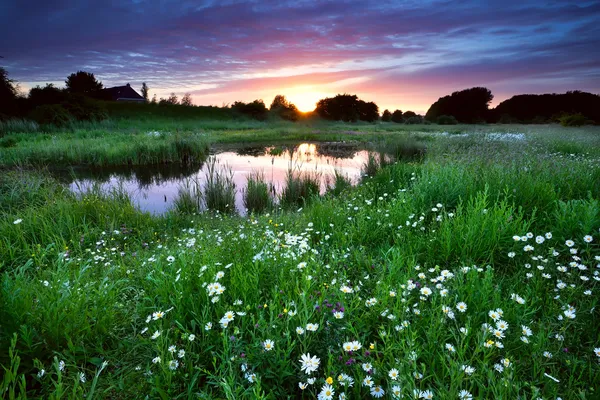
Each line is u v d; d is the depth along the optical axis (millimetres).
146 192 9180
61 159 13547
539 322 2379
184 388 1981
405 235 4020
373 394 1724
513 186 4922
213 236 4684
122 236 5000
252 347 2061
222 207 7648
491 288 2639
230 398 1686
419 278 2961
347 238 4207
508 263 3320
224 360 1947
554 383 1896
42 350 2158
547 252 3395
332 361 1996
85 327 2293
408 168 7934
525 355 2111
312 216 5152
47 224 4785
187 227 5930
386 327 2314
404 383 1755
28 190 7215
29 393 1932
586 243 3311
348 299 2664
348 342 2035
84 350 2166
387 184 7316
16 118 23875
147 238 5098
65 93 30266
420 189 5480
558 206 4219
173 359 2045
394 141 16453
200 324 2270
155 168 13281
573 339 2250
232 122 39156
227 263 3076
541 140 13219
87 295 2586
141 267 3580
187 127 30578
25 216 4988
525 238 3213
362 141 23469
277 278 2834
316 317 2328
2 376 2002
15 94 28484
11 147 14305
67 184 9984
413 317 2359
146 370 2064
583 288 2822
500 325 2078
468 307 2465
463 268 2816
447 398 1624
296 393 1957
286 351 2021
